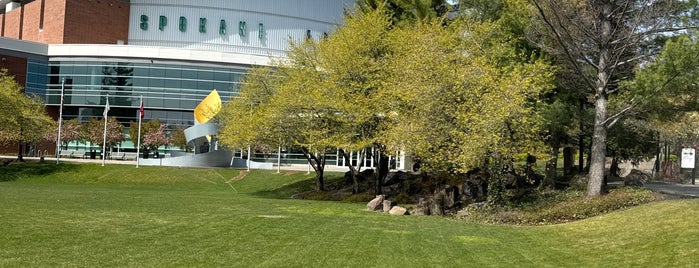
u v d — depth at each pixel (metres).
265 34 83.44
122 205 23.42
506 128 20.50
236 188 44.09
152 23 81.69
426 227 18.05
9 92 50.09
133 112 73.06
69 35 77.88
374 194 31.75
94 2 79.38
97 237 14.06
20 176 48.47
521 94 20.78
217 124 53.38
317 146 30.08
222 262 11.51
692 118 38.91
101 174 49.31
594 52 23.62
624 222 16.30
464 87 21.70
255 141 32.84
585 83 25.47
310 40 34.28
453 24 29.23
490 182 21.75
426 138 21.67
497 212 20.69
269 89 37.50
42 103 61.53
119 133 66.00
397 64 27.20
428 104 21.56
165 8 81.69
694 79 18.73
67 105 72.31
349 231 16.47
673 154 55.62
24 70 71.12
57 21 78.44
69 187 40.06
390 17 33.22
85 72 72.19
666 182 35.97
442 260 12.25
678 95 19.98
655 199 19.73
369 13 31.62
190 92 72.12
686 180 36.53
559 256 12.80
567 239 15.29
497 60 24.75
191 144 57.12
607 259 12.23
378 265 11.58
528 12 23.91
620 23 21.94
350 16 36.88
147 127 66.25
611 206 19.41
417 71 23.53
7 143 66.44
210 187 45.22
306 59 33.75
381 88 28.83
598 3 21.77
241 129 33.81
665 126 30.30
